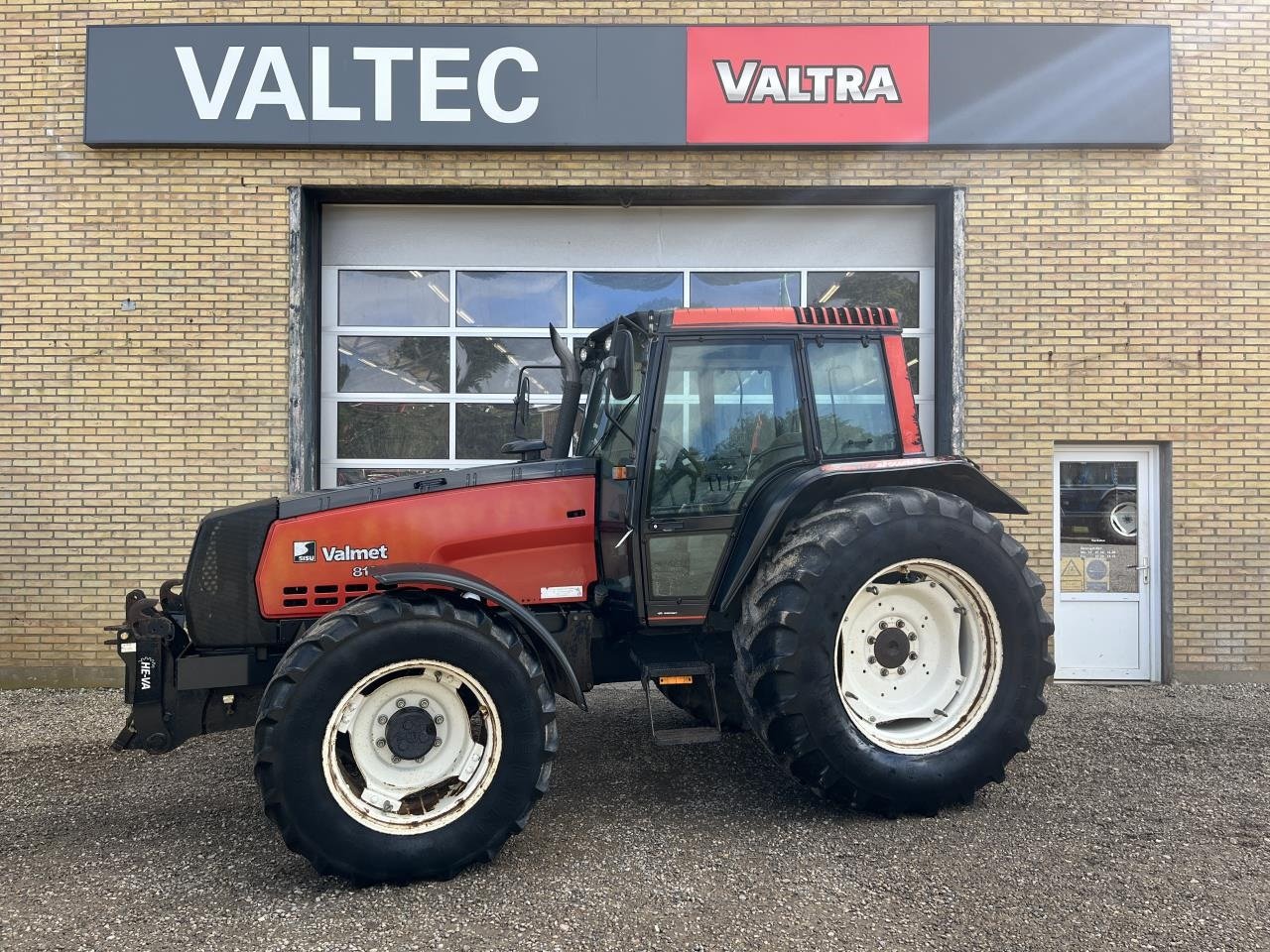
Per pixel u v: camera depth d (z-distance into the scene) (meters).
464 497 4.02
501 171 7.25
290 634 3.85
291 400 7.18
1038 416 7.18
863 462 4.12
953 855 3.48
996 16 7.21
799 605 3.73
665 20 7.22
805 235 7.65
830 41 7.09
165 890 3.26
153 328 7.17
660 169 7.25
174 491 7.15
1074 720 5.71
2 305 7.18
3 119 7.19
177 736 3.83
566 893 3.17
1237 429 7.14
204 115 7.07
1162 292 7.17
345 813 3.21
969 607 4.02
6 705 6.39
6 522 7.13
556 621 4.10
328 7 7.17
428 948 2.80
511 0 7.20
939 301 7.52
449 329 7.63
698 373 4.09
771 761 4.70
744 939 2.84
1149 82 7.07
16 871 3.45
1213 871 3.32
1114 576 7.23
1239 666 7.08
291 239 7.19
